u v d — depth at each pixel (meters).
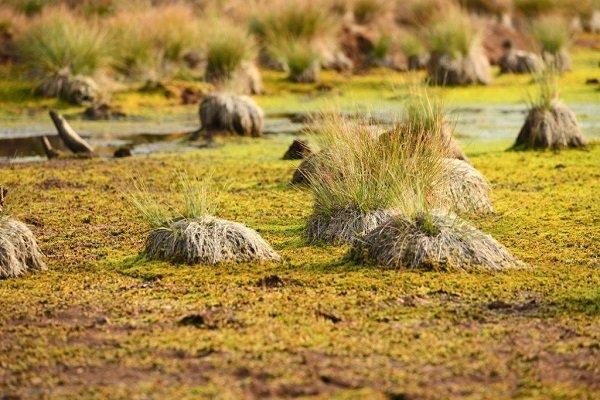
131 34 49.94
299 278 18.08
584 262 19.38
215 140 36.75
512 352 14.19
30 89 45.72
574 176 28.67
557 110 33.66
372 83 51.31
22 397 12.72
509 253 19.34
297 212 24.17
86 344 14.59
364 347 14.30
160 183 28.38
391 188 20.88
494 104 45.91
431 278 18.00
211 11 57.28
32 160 33.44
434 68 52.34
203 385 12.93
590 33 74.12
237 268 18.91
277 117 42.78
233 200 25.72
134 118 42.53
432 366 13.64
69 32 47.03
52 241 21.67
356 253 19.25
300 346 14.34
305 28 55.59
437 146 21.67
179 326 15.36
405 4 64.81
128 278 18.39
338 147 21.98
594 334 14.97
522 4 70.62
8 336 14.97
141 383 13.02
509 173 29.20
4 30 52.03
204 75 48.97
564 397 12.60
